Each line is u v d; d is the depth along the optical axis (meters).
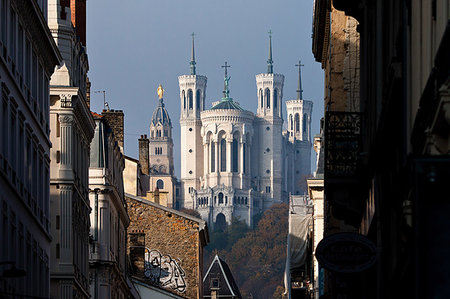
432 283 29.69
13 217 75.38
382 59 52.12
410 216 36.31
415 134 36.75
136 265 181.50
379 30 53.06
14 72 78.88
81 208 124.06
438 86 32.44
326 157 63.28
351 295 71.31
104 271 137.38
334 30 83.94
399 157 42.53
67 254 114.81
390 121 45.44
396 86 42.34
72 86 118.25
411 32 39.53
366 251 54.19
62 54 121.88
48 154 98.25
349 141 63.22
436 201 30.06
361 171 60.09
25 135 82.94
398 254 42.41
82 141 125.81
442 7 33.34
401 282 41.31
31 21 86.75
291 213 165.88
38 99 93.50
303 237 164.25
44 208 95.31
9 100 74.81
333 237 54.34
